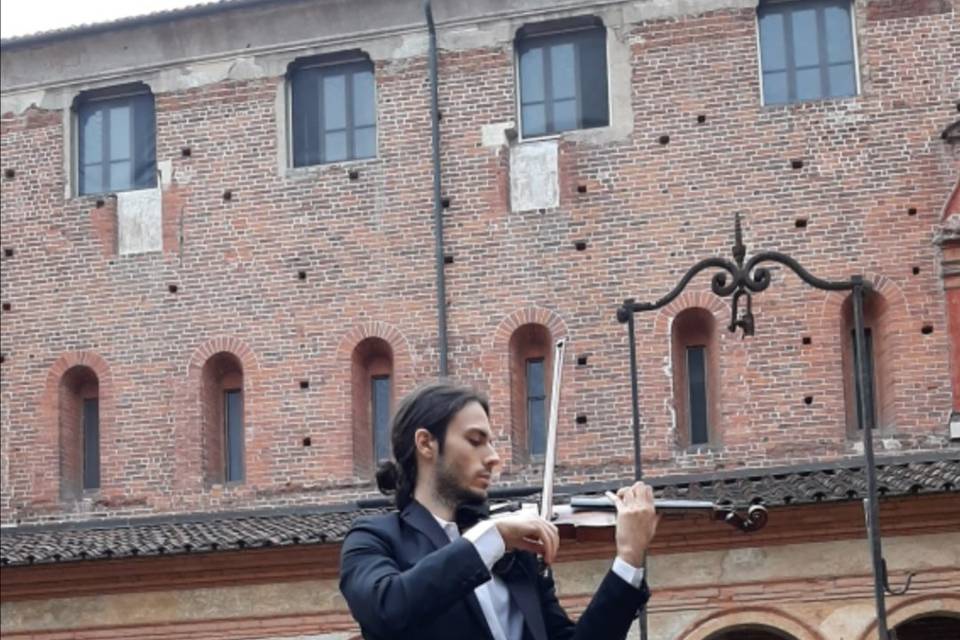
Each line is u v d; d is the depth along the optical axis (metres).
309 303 28.91
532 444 27.91
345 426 28.41
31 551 26.77
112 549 26.25
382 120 29.06
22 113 30.86
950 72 27.23
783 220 27.28
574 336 27.67
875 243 26.92
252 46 29.86
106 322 29.78
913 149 27.08
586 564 24.89
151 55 30.31
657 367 27.17
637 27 28.27
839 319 26.80
